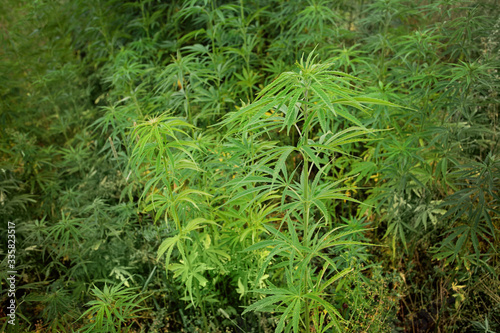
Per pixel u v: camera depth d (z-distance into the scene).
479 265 2.17
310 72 1.26
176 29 3.83
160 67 3.54
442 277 2.55
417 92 2.31
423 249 2.69
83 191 3.05
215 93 2.79
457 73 2.12
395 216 2.44
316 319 1.77
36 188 3.42
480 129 2.28
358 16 3.39
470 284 2.28
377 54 3.28
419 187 2.47
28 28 4.24
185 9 2.83
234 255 2.24
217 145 2.16
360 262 2.45
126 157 2.59
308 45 3.35
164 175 1.68
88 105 4.19
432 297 2.54
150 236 2.51
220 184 2.30
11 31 3.97
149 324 2.37
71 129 4.10
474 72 2.10
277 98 1.26
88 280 2.62
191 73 2.42
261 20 3.83
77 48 4.72
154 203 1.79
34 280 2.78
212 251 2.10
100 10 4.07
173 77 2.48
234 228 2.20
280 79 1.28
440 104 2.31
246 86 3.06
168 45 3.69
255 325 2.40
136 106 2.72
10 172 3.10
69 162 3.35
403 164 2.36
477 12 2.46
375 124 2.32
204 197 2.15
